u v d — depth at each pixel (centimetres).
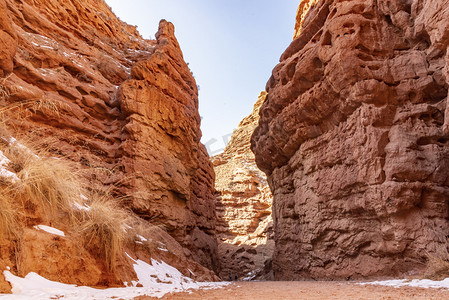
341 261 1245
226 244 3631
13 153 474
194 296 501
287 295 530
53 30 1391
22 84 1016
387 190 1008
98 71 1500
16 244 376
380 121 1101
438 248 926
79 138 1165
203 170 2273
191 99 1866
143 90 1377
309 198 1465
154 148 1356
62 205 495
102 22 1781
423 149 1047
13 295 311
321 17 1501
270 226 3516
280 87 1594
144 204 1191
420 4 1072
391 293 517
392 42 1167
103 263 521
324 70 1295
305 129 1485
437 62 1083
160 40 1914
